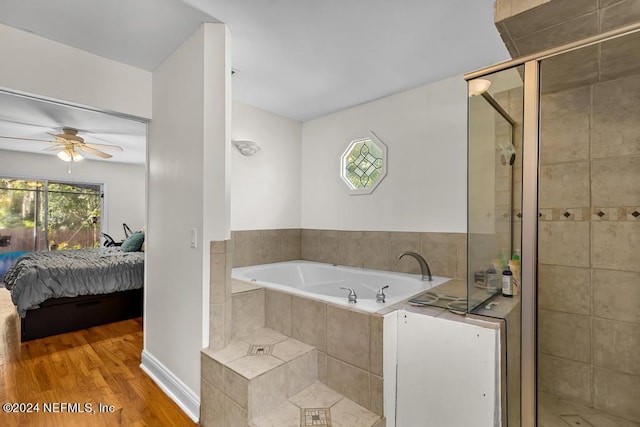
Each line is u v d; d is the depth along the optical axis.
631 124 1.57
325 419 1.54
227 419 1.63
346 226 3.29
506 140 1.58
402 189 2.86
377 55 2.23
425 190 2.72
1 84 1.74
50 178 5.33
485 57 2.26
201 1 1.64
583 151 1.70
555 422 1.61
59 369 2.36
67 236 5.56
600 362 1.67
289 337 2.07
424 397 1.58
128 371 2.35
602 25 1.31
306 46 2.12
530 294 1.49
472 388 1.43
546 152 1.81
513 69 1.53
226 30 1.88
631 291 1.58
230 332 1.99
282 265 3.30
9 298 4.27
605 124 1.64
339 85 2.74
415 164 2.78
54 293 3.01
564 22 1.29
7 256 4.96
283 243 3.54
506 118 1.56
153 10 1.69
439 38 2.02
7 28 1.78
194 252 1.89
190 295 1.92
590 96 1.67
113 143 4.61
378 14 1.77
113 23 1.79
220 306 1.87
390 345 1.64
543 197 1.82
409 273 2.80
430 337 1.57
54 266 3.07
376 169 3.11
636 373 1.57
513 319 1.53
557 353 1.79
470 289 1.60
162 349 2.20
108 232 5.97
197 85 1.87
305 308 1.99
